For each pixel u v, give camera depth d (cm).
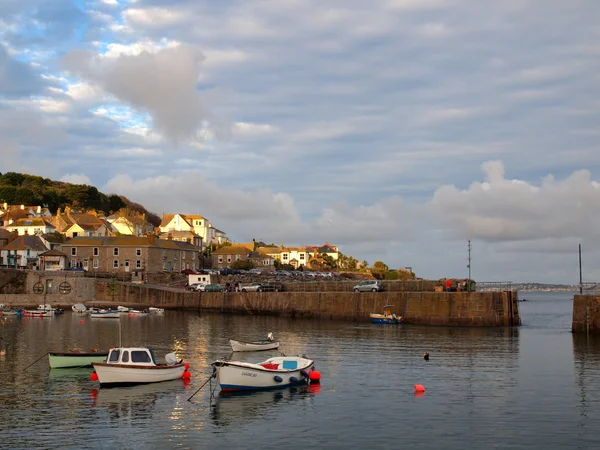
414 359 4938
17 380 4016
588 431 2859
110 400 3450
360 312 8825
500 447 2630
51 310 9681
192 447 2645
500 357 5053
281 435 2811
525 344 5956
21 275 10806
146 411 3219
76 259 12950
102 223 16450
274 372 3766
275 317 9519
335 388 3794
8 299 10612
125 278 12481
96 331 7069
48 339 6212
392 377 4147
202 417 3111
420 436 2791
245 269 16400
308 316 9375
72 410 3231
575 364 4688
